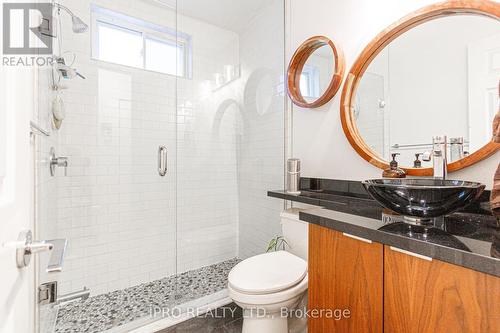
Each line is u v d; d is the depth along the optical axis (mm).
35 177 895
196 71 2502
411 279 783
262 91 2428
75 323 1632
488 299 626
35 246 490
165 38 2359
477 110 1124
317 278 1127
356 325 951
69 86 1919
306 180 1919
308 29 1930
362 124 1559
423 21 1297
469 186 832
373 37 1499
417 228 894
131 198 2172
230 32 2678
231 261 2652
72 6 1923
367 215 1116
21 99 531
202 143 2541
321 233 1109
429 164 1275
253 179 2553
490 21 1092
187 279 2250
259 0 2281
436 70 1251
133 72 2201
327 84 1776
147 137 2256
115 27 2145
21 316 518
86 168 1982
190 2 2311
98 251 2016
